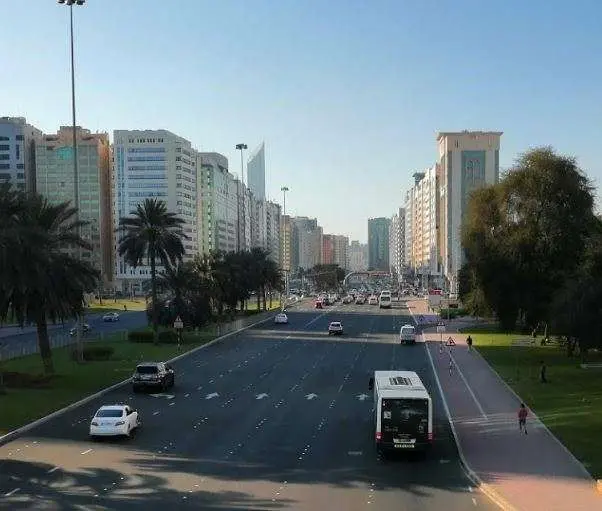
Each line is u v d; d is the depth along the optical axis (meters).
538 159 66.88
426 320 107.75
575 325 51.31
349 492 23.14
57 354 65.50
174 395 45.38
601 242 63.28
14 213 45.62
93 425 31.56
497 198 70.12
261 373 55.91
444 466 27.03
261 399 43.66
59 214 51.41
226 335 87.50
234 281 104.62
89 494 22.88
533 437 31.55
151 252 73.94
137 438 32.22
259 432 33.56
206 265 96.50
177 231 77.88
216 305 97.31
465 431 33.16
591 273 60.66
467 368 56.47
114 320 112.00
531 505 21.36
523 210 67.19
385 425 28.25
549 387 46.31
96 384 48.50
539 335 83.00
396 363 60.94
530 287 66.88
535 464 26.73
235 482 24.42
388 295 148.50
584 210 66.50
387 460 27.98
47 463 27.31
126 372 54.84
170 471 26.03
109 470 26.14
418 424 28.19
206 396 44.91
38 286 44.62
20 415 36.69
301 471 26.08
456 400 42.19
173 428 34.62
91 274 50.69
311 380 51.94
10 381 47.69
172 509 21.19
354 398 43.88
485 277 68.88
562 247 65.31
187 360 64.50
